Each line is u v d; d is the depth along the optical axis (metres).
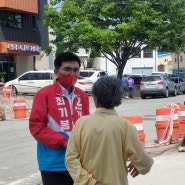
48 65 45.88
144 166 3.46
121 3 33.41
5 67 38.97
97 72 32.88
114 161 3.34
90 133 3.37
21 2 38.41
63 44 34.25
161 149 10.36
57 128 4.16
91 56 36.09
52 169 4.08
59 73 4.22
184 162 8.77
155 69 72.44
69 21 34.47
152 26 33.31
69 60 4.20
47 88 4.23
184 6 33.44
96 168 3.34
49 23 34.84
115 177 3.33
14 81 32.88
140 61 71.12
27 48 39.16
